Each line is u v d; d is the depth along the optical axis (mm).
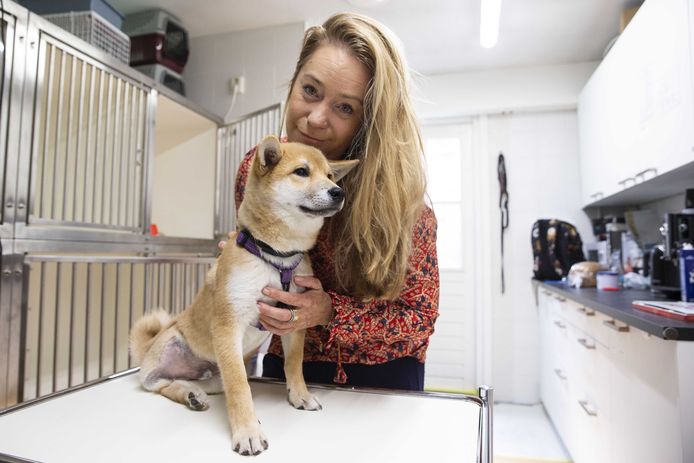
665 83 1573
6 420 659
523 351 2945
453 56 2836
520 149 3035
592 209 2902
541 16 2350
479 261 3043
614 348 1489
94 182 1582
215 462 541
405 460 549
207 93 2691
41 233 1326
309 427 656
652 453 1200
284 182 779
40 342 1320
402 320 804
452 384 3076
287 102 977
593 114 2512
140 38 2365
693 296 1431
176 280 2154
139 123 1881
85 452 560
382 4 2279
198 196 2498
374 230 803
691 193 1559
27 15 1293
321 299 776
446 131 3207
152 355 867
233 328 746
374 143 817
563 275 2764
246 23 2576
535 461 2062
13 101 1251
